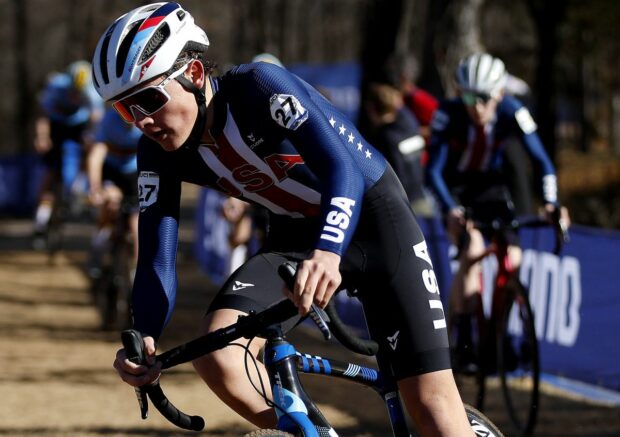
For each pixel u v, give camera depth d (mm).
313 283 7023
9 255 41125
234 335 7391
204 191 37938
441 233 20250
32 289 31469
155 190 8539
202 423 7836
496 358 15617
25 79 108188
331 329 7277
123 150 23484
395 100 20156
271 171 8586
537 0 51312
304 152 7891
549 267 18797
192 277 35656
